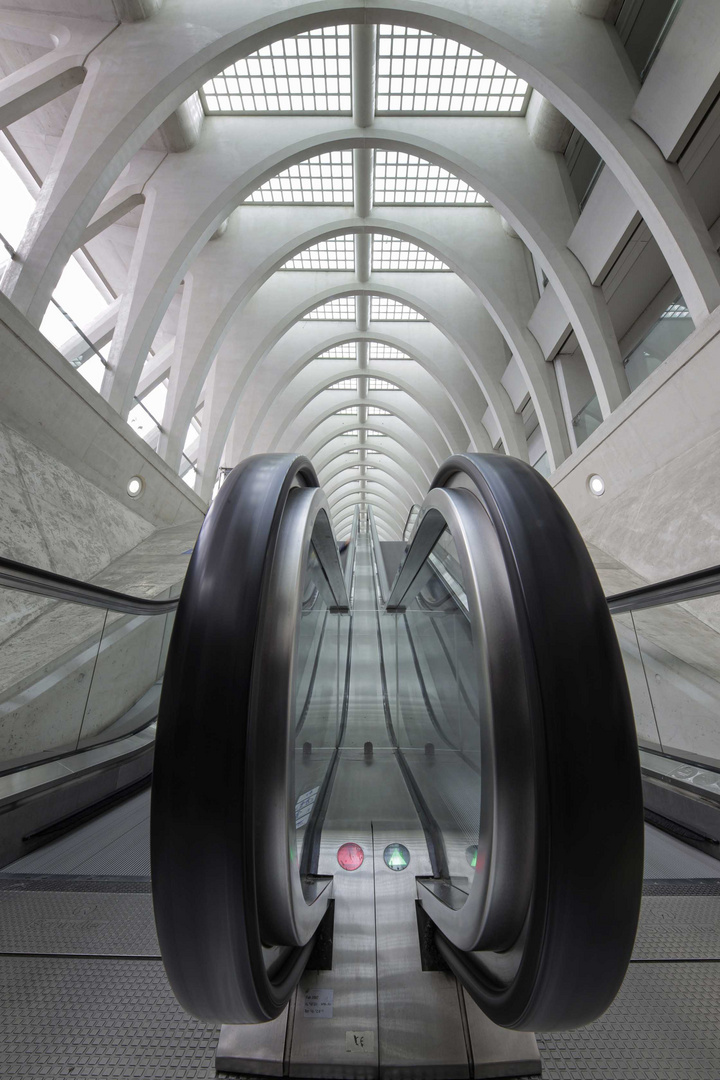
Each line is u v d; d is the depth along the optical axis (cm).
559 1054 127
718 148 778
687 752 275
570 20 923
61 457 850
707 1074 122
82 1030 130
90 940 164
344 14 952
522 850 97
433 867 178
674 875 228
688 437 754
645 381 803
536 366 1349
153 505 1184
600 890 82
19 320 693
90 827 274
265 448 2197
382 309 2039
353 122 1262
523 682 105
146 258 1147
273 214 1547
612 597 325
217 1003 89
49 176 843
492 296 1411
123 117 880
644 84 815
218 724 89
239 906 84
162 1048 126
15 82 927
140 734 386
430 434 2478
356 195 1434
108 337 1344
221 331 1431
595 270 1051
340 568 297
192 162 1238
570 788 83
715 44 704
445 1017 131
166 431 1327
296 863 107
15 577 244
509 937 100
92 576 711
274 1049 125
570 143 1180
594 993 84
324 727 299
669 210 800
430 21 944
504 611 113
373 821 218
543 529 107
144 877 204
